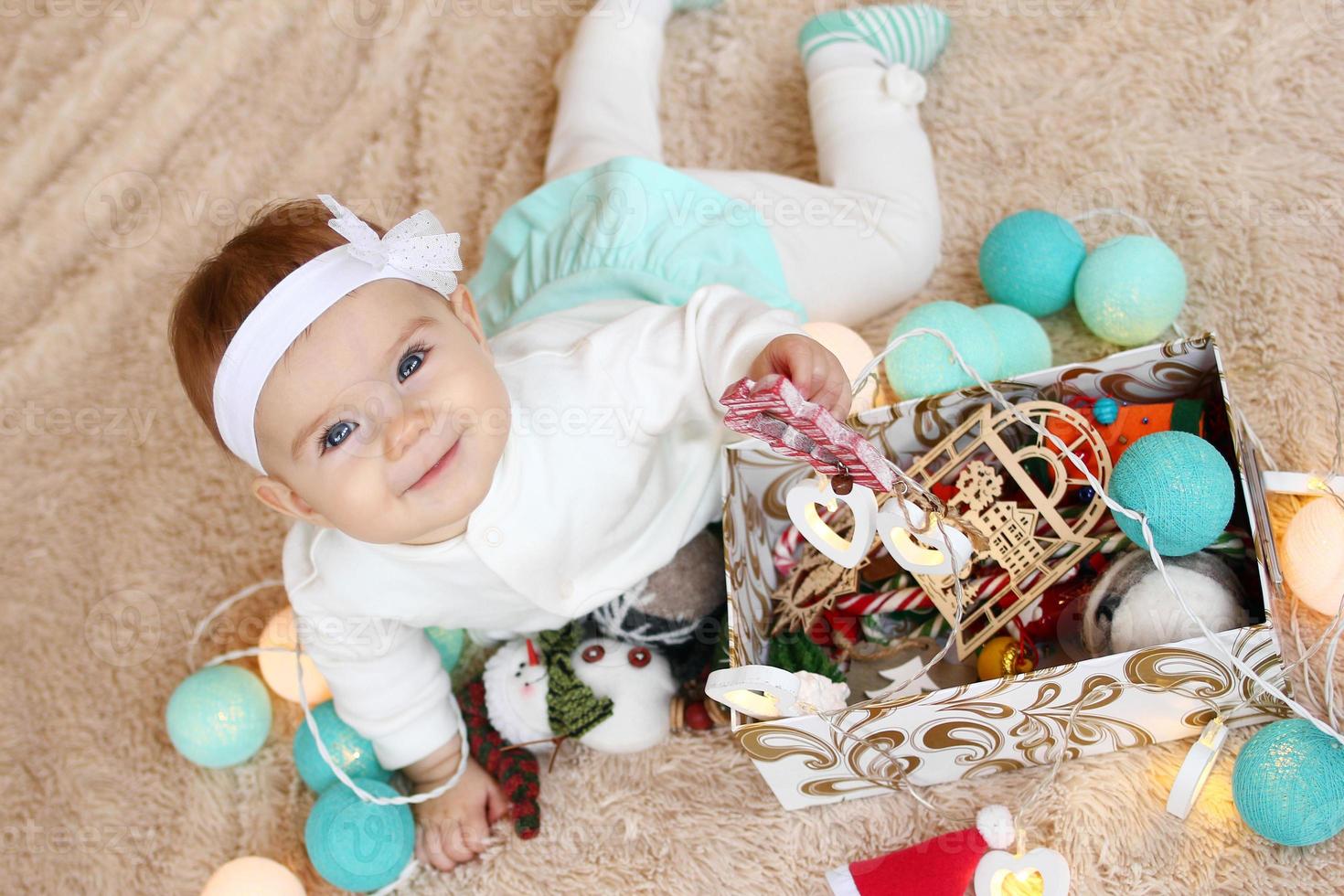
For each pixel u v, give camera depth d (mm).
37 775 1646
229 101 2135
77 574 1812
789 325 1349
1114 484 1197
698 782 1445
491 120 2045
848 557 1173
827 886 1341
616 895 1383
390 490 1195
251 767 1589
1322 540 1277
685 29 2043
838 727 1190
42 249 2066
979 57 1881
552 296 1610
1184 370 1314
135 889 1521
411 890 1454
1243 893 1227
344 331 1185
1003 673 1293
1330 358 1499
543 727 1470
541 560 1374
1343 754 1163
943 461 1410
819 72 1790
